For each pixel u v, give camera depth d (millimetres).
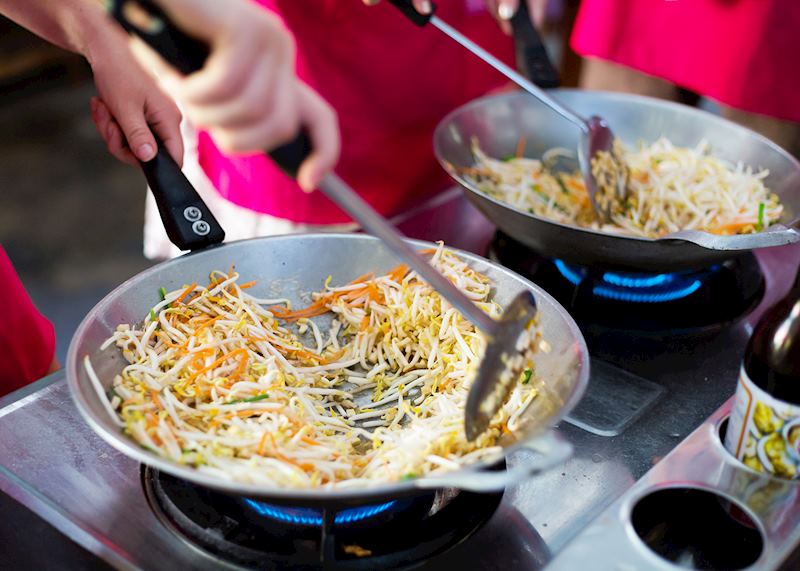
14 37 3713
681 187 1381
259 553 770
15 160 3271
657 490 808
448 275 1039
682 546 816
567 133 1508
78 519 810
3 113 3566
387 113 1609
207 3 489
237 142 535
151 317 972
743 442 833
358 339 1033
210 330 984
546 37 3570
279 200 1613
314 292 1087
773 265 1289
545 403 837
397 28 1535
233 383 927
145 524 808
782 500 797
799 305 806
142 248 2814
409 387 977
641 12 1843
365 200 1683
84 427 928
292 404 905
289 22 1495
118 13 524
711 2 1744
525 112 1493
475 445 827
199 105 520
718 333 1124
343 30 1506
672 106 1484
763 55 1743
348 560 761
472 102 1456
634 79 1959
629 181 1384
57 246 2805
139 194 3104
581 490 858
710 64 1811
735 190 1358
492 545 790
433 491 845
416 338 1030
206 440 821
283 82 529
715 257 1082
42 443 903
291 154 583
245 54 500
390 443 858
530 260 1251
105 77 1136
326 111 581
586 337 1106
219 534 790
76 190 3115
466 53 1667
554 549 790
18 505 830
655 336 1112
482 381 777
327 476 799
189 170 1716
